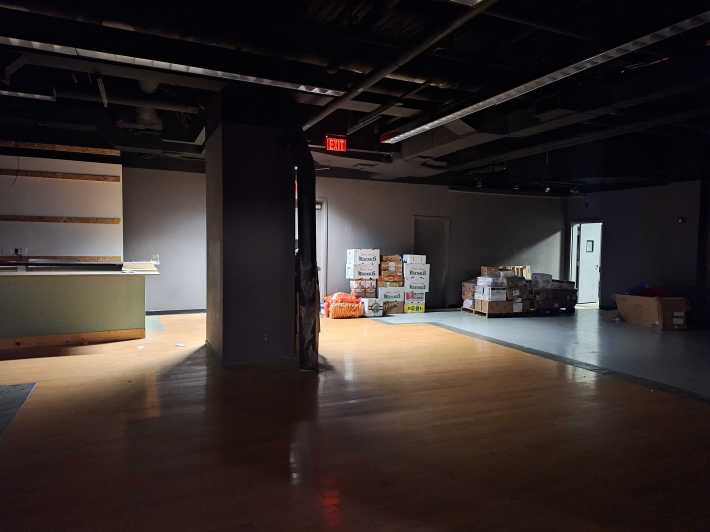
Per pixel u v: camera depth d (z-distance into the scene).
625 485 2.53
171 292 8.09
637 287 8.25
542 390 4.18
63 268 6.77
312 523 2.16
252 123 4.82
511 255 10.39
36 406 3.62
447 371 4.78
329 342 6.19
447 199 9.77
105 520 2.16
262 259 4.95
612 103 4.48
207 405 3.70
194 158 7.86
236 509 2.27
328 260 8.83
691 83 3.92
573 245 10.75
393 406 3.73
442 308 9.73
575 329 7.31
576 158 7.95
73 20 3.23
